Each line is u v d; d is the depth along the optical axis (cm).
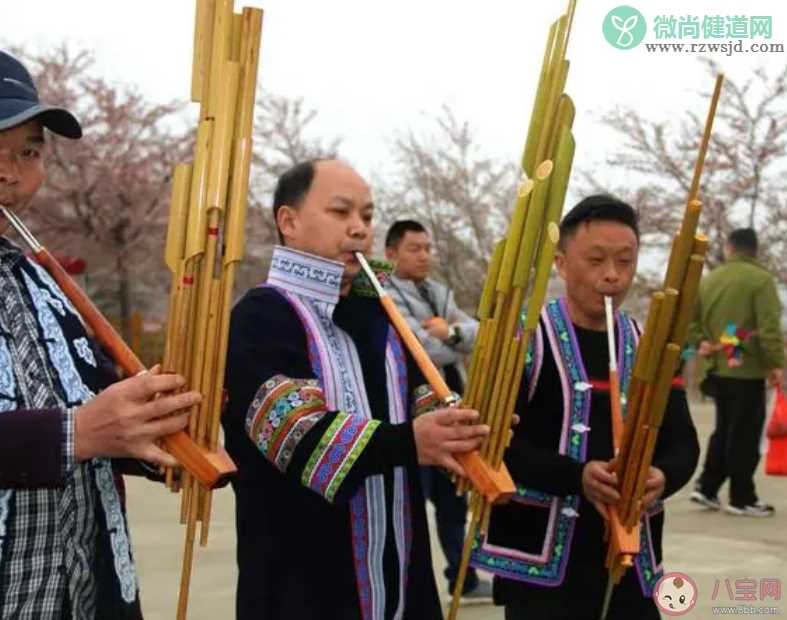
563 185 202
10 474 159
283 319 220
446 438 198
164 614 412
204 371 173
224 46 178
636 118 2055
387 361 231
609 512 250
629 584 268
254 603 214
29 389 171
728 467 627
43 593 166
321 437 200
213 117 178
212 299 174
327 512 215
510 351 202
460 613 434
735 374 625
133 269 2188
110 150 2127
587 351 277
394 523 220
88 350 187
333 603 212
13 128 178
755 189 1988
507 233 206
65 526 171
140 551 529
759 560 503
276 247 228
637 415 239
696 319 658
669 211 2039
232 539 558
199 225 175
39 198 2070
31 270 186
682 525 594
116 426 160
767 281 628
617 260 273
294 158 2430
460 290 2425
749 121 1959
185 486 178
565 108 205
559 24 205
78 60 2166
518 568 264
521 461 258
